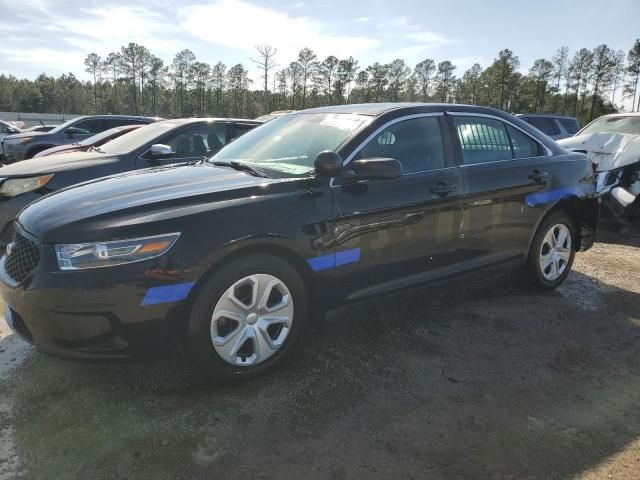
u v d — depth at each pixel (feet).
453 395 9.52
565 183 14.62
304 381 9.86
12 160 40.47
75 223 8.55
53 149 26.32
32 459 7.57
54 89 366.02
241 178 10.36
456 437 8.29
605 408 9.24
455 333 12.21
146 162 20.03
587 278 16.79
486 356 11.10
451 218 12.09
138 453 7.72
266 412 8.82
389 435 8.29
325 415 8.79
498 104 262.26
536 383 10.03
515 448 8.05
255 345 9.62
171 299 8.60
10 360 10.53
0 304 13.78
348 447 7.98
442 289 12.30
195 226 8.77
